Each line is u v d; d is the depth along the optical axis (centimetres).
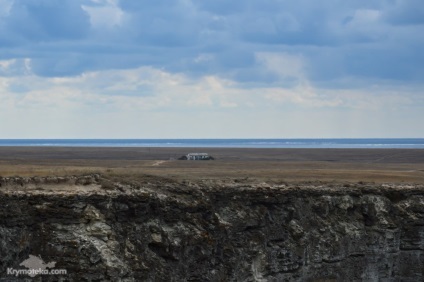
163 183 10862
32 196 8756
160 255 9894
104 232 9119
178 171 16425
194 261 10300
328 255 12156
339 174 17288
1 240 8256
